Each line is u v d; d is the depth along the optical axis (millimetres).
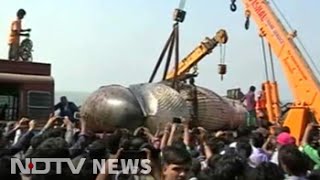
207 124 23969
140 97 22438
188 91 23828
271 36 22734
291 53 21875
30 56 22562
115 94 21812
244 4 23969
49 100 20500
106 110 21484
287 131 12539
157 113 21859
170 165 5750
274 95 24281
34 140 7473
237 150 10328
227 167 6785
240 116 25641
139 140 8734
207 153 10656
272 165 6848
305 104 20781
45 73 20781
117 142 8273
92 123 21797
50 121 11312
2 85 19734
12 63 20156
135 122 21703
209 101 24078
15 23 22422
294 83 21453
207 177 6949
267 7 23125
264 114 25469
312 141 12617
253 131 13930
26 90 20047
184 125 11734
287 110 22656
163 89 22562
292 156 7004
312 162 9664
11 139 11891
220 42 29578
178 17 25594
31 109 20062
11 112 19734
